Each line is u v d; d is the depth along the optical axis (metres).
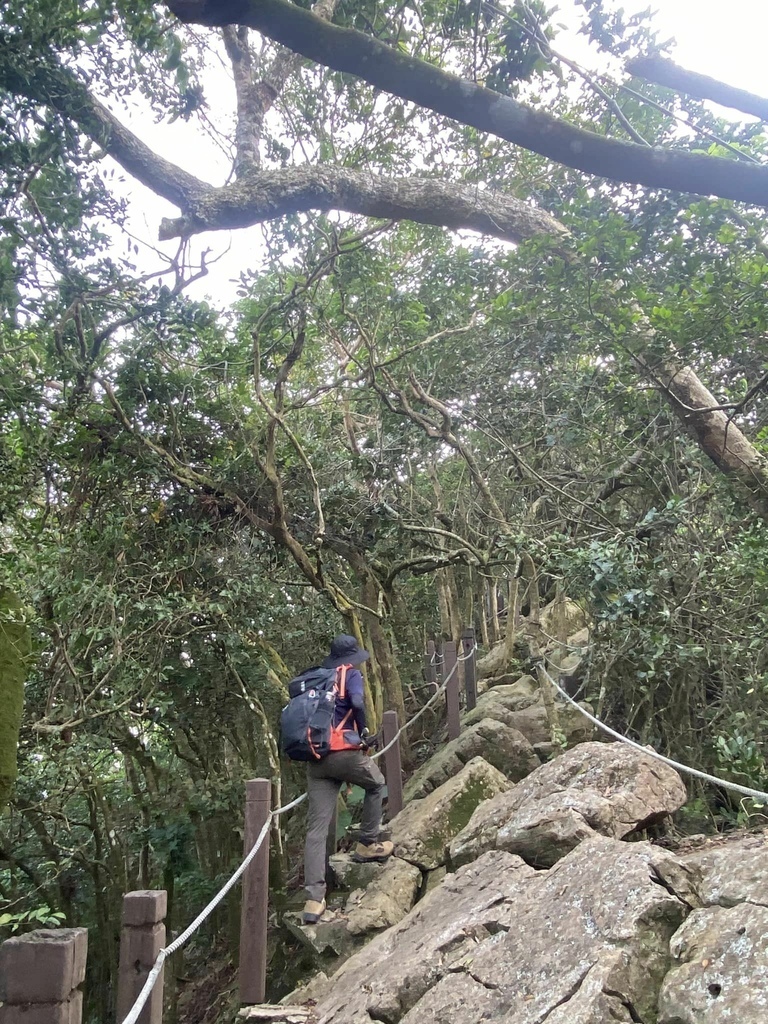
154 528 6.91
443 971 3.07
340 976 3.77
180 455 6.82
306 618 8.65
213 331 6.61
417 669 9.70
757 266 4.11
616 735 4.36
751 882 2.62
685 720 5.31
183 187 5.74
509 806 4.46
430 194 6.49
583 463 7.09
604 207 4.65
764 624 4.86
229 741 7.89
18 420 5.45
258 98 6.59
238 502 6.79
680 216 4.43
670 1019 2.27
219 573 6.77
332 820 5.15
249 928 3.69
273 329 6.64
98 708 6.09
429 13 5.10
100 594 5.71
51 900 7.41
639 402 5.93
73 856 7.16
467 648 7.86
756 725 4.63
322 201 6.14
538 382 6.90
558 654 7.02
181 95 5.66
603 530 6.08
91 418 6.38
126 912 2.35
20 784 5.83
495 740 6.02
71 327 5.45
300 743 4.54
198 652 6.95
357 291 7.06
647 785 4.09
